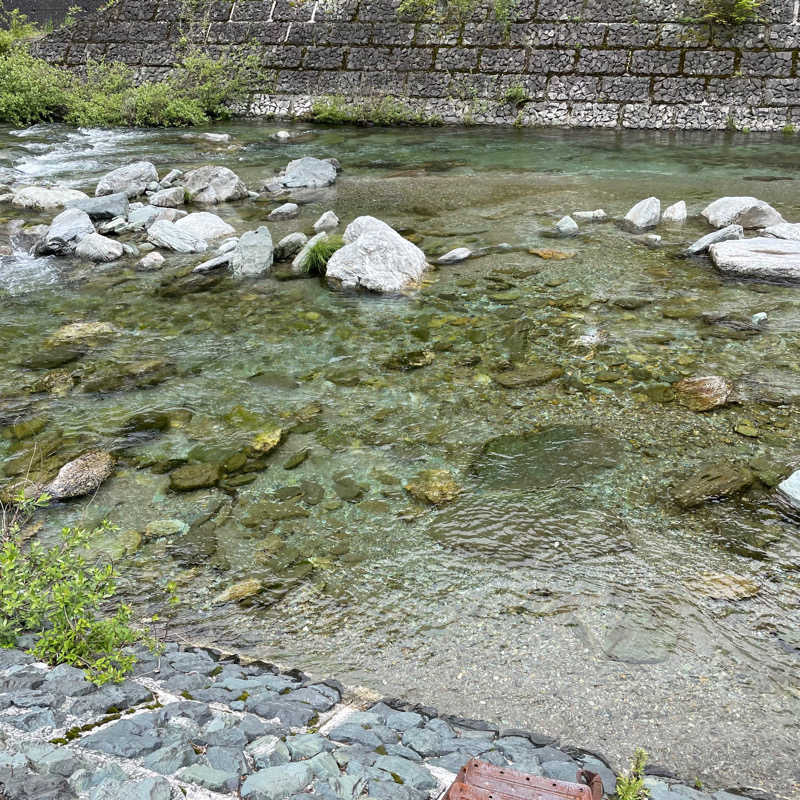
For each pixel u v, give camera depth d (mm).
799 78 17594
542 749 2883
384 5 20656
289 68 21031
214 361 6680
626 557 4219
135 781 2285
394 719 3008
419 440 5418
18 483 4965
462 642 3650
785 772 2918
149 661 3303
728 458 5094
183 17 21953
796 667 3463
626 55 18766
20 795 2176
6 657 3049
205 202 12219
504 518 4566
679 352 6598
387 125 19859
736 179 13195
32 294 8352
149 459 5250
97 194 12484
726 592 3938
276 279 8672
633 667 3479
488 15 19812
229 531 4508
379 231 8516
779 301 7609
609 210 11227
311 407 5887
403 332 7180
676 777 2879
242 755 2502
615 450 5219
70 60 22172
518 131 18672
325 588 4039
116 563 4234
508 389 6086
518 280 8391
